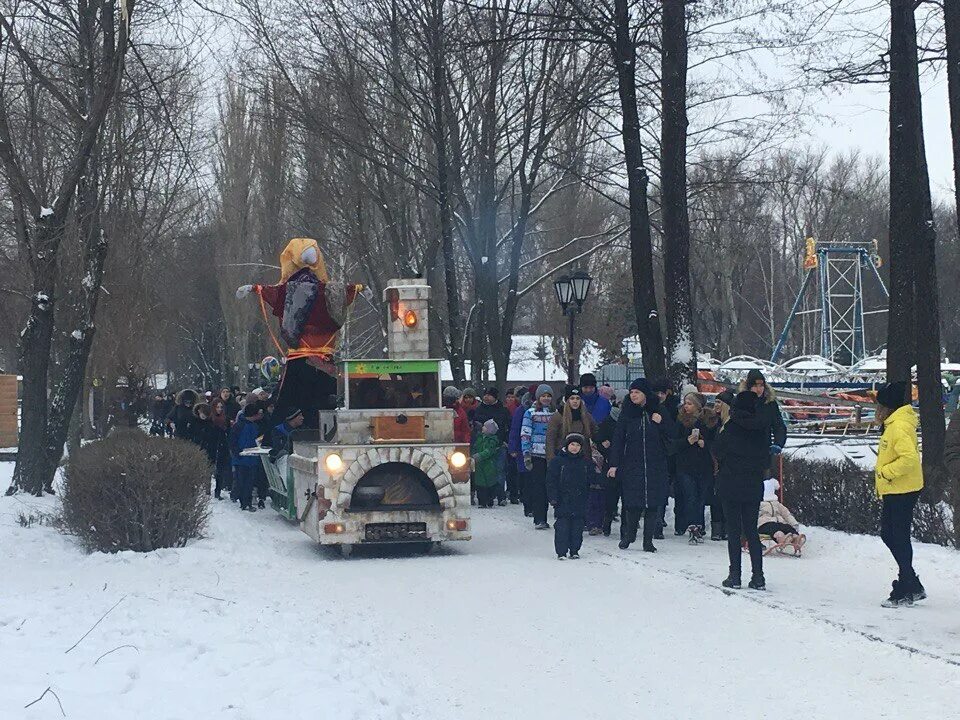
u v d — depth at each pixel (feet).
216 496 79.10
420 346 50.62
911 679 24.68
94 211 66.95
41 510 57.26
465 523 47.29
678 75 64.54
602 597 35.99
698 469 50.83
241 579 40.45
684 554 46.34
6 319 94.02
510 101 86.89
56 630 29.30
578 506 45.47
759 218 116.78
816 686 24.30
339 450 46.73
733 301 212.84
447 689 24.68
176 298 152.66
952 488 42.50
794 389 122.52
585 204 139.33
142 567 42.78
